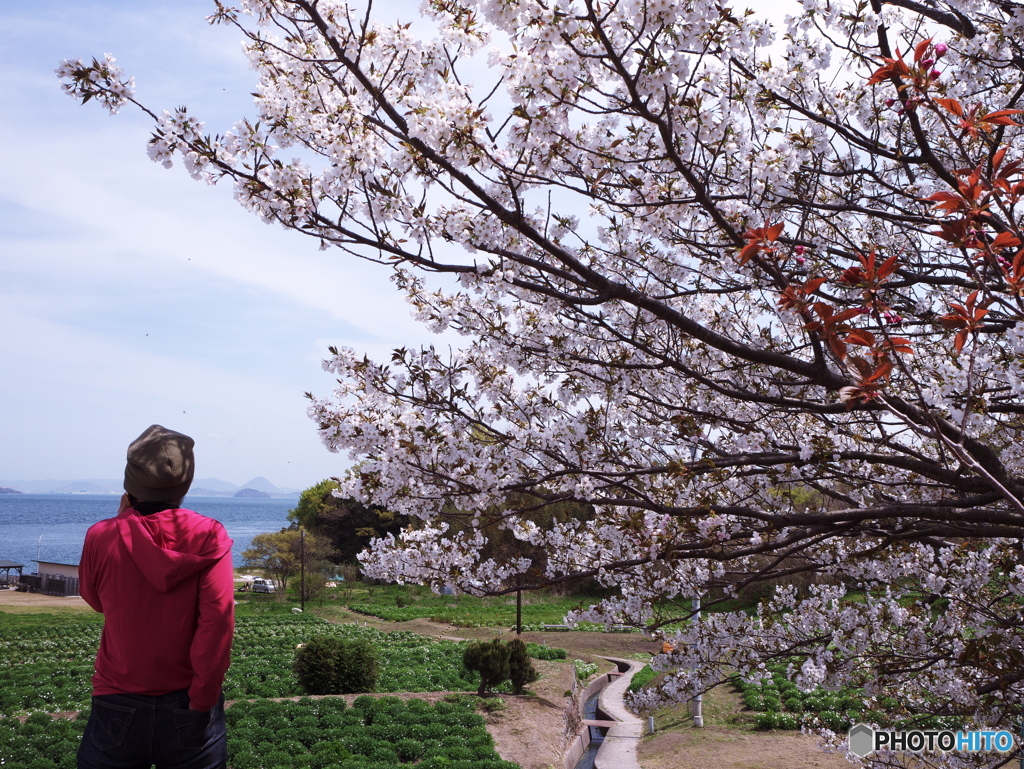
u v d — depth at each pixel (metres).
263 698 18.55
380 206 3.14
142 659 1.95
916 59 2.73
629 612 4.34
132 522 2.00
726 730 17.05
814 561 4.75
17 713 17.75
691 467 3.72
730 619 4.38
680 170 3.14
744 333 5.05
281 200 3.04
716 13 2.84
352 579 57.09
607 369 4.45
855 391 2.37
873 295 2.40
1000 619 4.09
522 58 2.99
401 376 3.90
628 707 4.80
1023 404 3.54
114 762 1.95
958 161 4.57
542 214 3.80
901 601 4.48
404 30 3.14
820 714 17.23
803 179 4.29
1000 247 2.59
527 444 4.07
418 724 15.45
